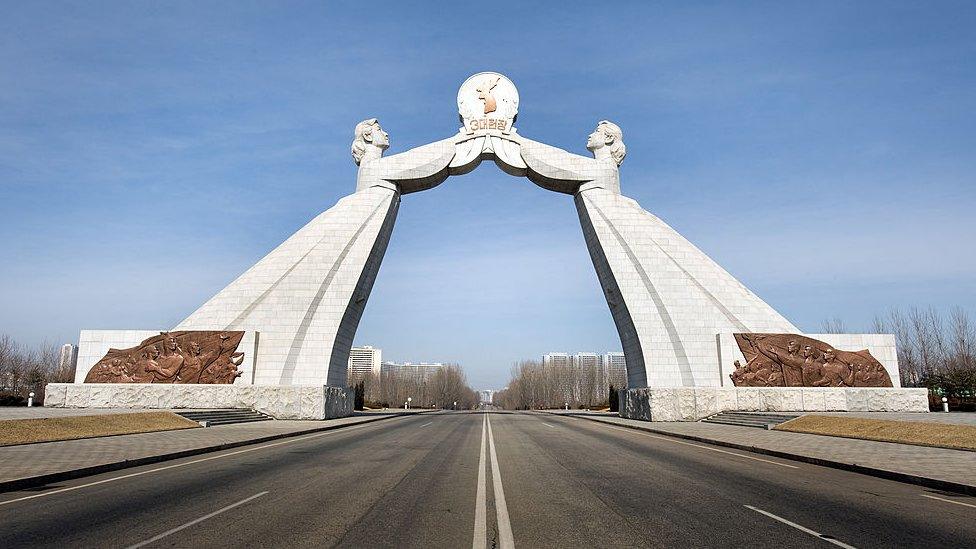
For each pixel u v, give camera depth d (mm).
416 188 36938
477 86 37625
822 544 6023
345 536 6223
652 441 18734
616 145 36000
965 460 12500
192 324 31422
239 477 10352
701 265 33156
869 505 8102
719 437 19078
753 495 8766
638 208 34594
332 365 32500
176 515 7219
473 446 16188
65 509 7578
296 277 32500
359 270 33219
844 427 20609
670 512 7492
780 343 30984
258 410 29516
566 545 5918
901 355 55906
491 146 36469
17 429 15461
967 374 42188
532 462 12562
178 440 16438
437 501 8141
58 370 65312
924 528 6770
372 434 21203
